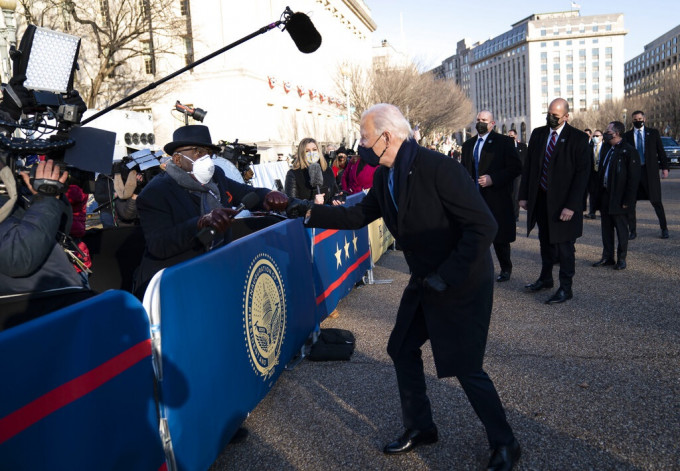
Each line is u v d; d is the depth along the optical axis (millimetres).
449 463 2637
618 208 6383
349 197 5992
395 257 8227
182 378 2295
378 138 2436
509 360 3846
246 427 3113
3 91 2385
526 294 5645
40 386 1604
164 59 30953
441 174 2340
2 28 8633
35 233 2076
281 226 3697
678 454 2580
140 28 22375
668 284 5590
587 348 3979
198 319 2445
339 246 5277
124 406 1958
